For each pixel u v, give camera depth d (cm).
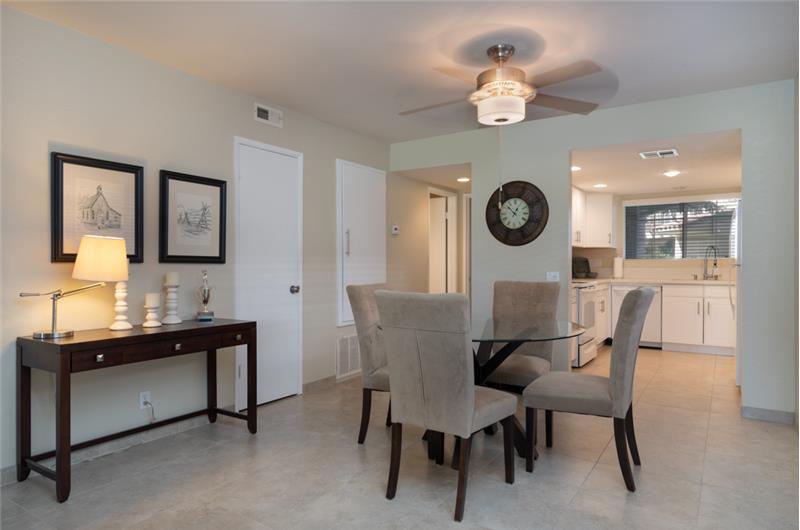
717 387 434
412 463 273
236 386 364
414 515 216
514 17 247
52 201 258
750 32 263
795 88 329
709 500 228
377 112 412
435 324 212
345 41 278
